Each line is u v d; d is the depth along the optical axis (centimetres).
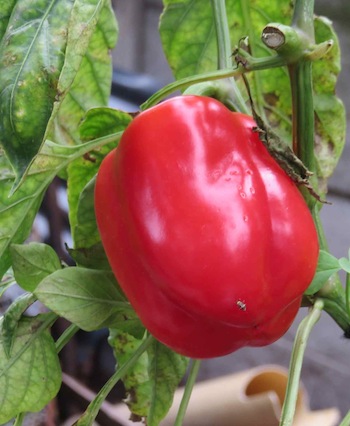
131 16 111
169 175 28
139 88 76
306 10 29
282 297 29
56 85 24
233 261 27
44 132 24
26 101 24
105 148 37
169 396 37
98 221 31
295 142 31
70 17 25
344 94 84
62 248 67
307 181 30
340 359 89
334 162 39
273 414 45
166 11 40
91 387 83
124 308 33
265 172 29
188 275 27
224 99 32
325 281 31
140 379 41
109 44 40
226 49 32
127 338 40
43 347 35
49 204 66
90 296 33
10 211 33
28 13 25
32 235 56
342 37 82
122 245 30
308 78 30
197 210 27
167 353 36
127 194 29
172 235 27
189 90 32
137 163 29
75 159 37
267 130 30
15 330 34
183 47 41
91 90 41
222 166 29
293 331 93
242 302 27
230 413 46
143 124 29
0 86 24
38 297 32
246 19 40
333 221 90
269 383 48
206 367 100
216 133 29
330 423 45
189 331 29
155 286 29
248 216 28
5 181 32
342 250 90
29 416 49
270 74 40
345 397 88
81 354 83
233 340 29
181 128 29
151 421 37
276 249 28
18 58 25
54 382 35
